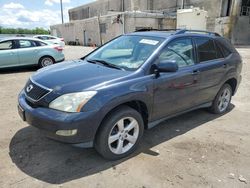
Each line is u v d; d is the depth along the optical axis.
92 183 2.93
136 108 3.68
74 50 23.58
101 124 3.17
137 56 3.84
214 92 4.90
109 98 3.08
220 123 4.83
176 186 2.92
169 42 3.96
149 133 4.29
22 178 2.98
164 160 3.45
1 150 3.57
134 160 3.43
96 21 32.16
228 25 26.86
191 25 24.95
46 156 3.46
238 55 5.49
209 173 3.20
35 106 3.18
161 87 3.70
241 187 2.96
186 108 4.36
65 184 2.90
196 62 4.39
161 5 36.41
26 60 10.08
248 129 4.60
